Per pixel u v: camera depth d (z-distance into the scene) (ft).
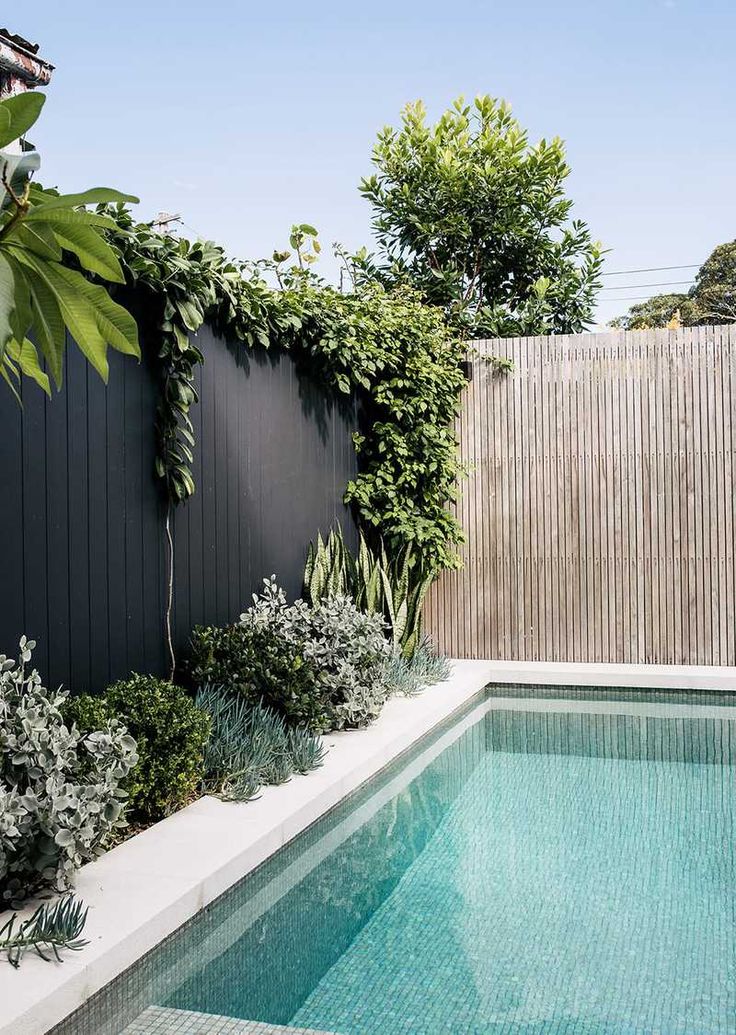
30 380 13.43
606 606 28.02
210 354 18.76
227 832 12.51
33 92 5.45
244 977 9.78
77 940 9.06
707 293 91.97
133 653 15.93
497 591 28.76
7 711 10.69
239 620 19.84
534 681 26.27
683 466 27.48
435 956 10.23
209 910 10.98
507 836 14.44
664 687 25.34
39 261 5.96
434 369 26.96
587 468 28.09
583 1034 8.43
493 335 37.04
